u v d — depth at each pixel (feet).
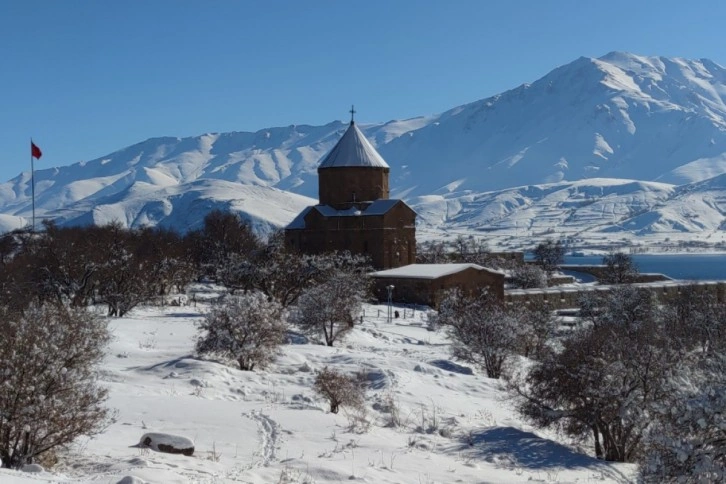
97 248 252.21
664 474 59.62
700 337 193.26
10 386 61.46
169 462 61.98
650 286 356.79
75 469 60.70
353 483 60.59
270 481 58.59
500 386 118.21
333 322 185.88
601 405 90.68
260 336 132.87
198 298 281.13
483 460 80.59
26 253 290.76
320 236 370.73
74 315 77.10
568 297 351.25
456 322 174.50
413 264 354.74
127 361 136.67
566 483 70.49
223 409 92.84
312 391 112.37
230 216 446.19
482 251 501.15
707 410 57.72
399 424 97.40
